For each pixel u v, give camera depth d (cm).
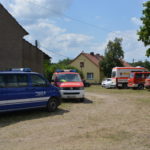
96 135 623
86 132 654
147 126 731
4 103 802
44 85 962
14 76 853
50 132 654
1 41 1855
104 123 774
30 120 818
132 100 1484
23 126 727
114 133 645
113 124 759
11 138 596
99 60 4950
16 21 1938
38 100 927
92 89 2792
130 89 2781
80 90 1337
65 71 1527
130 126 730
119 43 4381
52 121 802
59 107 1135
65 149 508
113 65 4347
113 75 3027
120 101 1422
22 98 862
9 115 911
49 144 544
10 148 518
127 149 511
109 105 1229
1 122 783
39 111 1009
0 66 1833
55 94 1006
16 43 1930
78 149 508
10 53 1894
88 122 788
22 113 959
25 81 888
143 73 2700
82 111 1020
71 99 1465
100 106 1185
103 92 2241
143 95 1878
